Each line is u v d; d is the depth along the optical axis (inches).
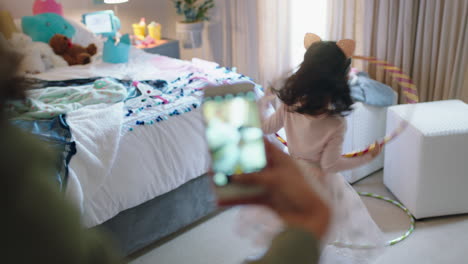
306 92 56.2
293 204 14.8
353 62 124.9
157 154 79.8
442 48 107.6
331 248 67.9
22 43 119.4
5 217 9.9
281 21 143.5
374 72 121.8
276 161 15.2
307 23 139.5
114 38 135.3
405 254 80.9
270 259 14.0
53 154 11.7
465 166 86.0
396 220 90.8
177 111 85.5
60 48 123.6
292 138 63.4
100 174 72.1
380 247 69.7
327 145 59.9
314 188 15.1
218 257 82.3
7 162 10.2
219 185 15.0
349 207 67.4
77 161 70.6
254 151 15.1
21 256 10.1
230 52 166.1
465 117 89.0
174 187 82.4
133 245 80.7
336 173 65.4
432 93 114.5
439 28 108.0
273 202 15.0
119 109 82.8
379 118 103.6
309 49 57.2
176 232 90.4
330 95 56.1
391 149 96.5
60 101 90.2
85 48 129.3
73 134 73.6
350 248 68.3
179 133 83.5
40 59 116.0
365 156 65.4
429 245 82.8
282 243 14.2
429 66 112.7
